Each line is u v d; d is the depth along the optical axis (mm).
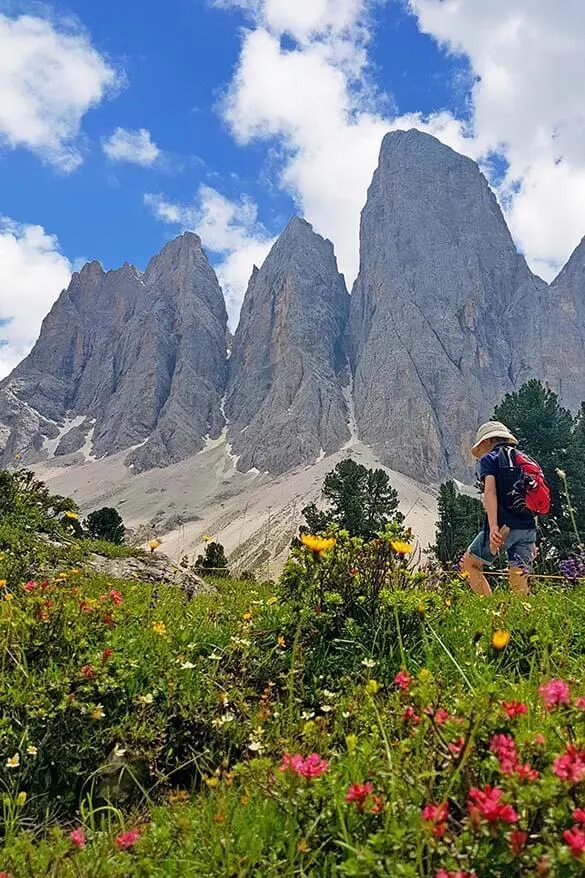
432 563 7172
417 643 5246
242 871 2455
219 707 4410
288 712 4285
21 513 14742
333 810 2656
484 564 8430
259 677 5125
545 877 1939
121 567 14047
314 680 4902
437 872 2098
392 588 5797
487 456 8422
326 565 5820
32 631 4871
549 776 2270
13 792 3721
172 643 5387
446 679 4344
